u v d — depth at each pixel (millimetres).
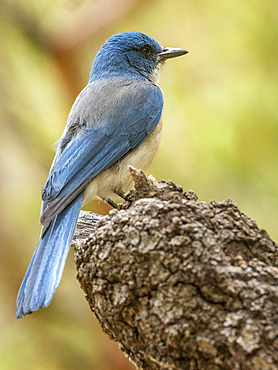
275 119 11320
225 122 11391
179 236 5781
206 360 5516
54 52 12586
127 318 5895
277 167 11242
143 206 6043
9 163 11789
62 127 12242
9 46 12320
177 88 11828
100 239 6043
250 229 6137
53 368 10852
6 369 10680
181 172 11414
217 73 11781
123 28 12883
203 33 12180
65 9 12477
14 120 12000
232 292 5543
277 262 6051
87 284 6312
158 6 12570
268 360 5266
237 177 11250
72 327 11125
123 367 10922
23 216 11609
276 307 5473
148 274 5754
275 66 11695
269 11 11859
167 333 5590
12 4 12398
